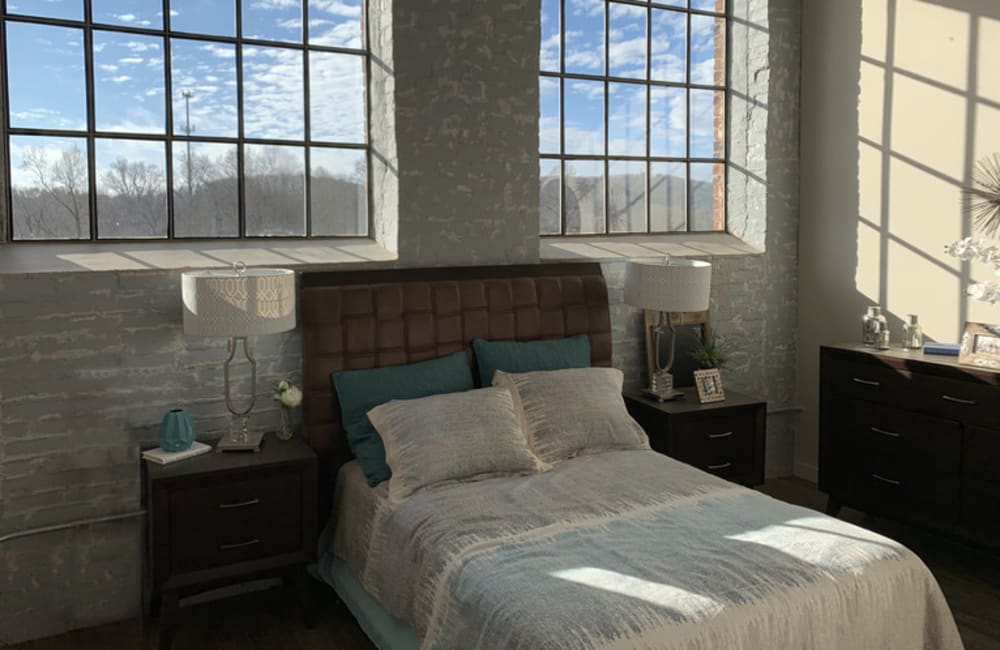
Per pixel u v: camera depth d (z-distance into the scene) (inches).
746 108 204.1
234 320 125.8
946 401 151.5
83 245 142.6
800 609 91.4
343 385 144.7
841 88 192.2
